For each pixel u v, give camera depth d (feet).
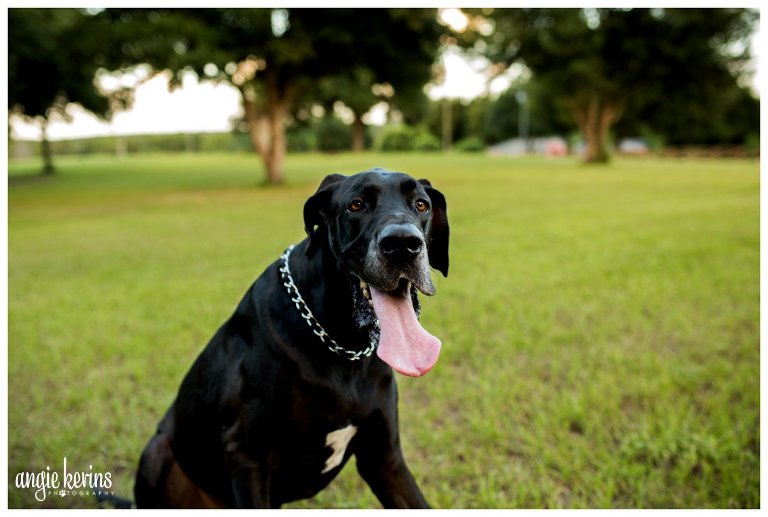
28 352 17.43
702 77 107.55
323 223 8.09
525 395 14.47
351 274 7.80
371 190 7.61
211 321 19.81
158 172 114.52
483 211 46.62
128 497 11.25
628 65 106.32
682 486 10.64
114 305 22.39
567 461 11.52
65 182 92.12
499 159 157.79
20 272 28.48
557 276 24.99
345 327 7.83
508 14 101.81
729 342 17.63
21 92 86.17
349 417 7.98
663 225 38.04
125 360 17.24
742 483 10.50
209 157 202.69
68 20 63.67
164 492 9.46
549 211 46.29
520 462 11.84
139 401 14.64
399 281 7.42
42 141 122.11
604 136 126.00
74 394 14.61
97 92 99.45
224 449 8.40
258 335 8.09
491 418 13.06
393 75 78.28
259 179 89.97
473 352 16.83
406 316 7.48
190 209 53.31
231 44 70.33
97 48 64.23
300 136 246.68
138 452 12.34
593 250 30.45
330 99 107.34
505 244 32.24
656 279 24.34
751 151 148.05
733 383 14.43
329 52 74.49
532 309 20.54
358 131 227.61
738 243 31.09
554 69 106.52
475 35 78.28
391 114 225.97
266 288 8.35
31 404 14.61
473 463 11.65
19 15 61.62
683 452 11.54
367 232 7.38
